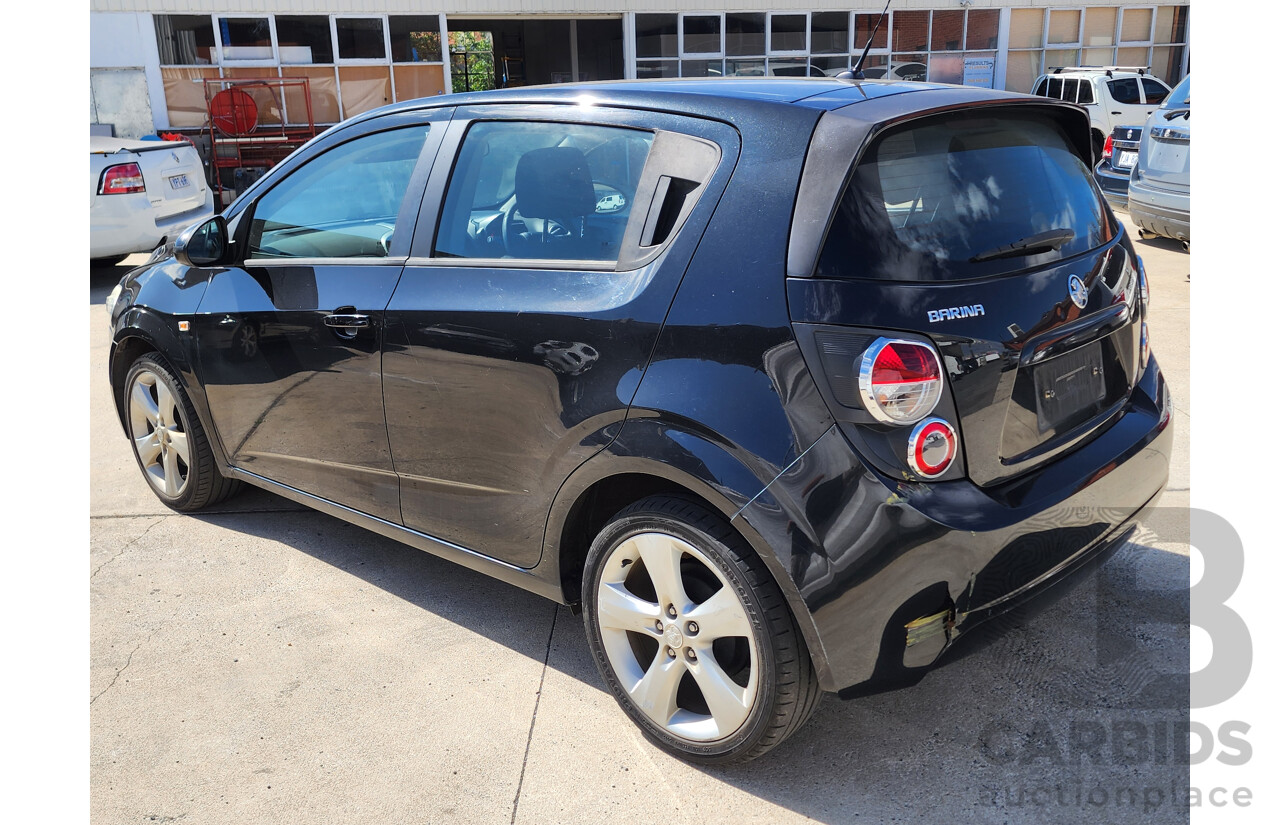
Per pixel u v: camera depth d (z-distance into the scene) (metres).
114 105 13.83
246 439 3.55
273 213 3.33
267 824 2.29
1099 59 17.45
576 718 2.64
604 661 2.54
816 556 2.05
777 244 2.12
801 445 2.05
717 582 2.32
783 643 2.15
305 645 3.04
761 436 2.09
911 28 16.58
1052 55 17.33
